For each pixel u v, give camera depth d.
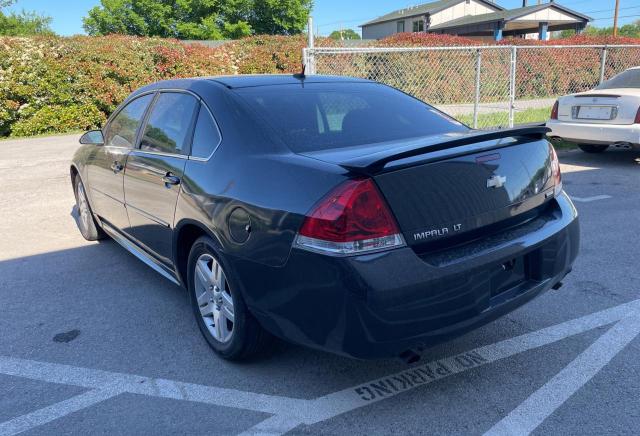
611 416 2.65
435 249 2.59
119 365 3.25
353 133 3.21
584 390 2.87
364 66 11.87
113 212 4.59
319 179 2.53
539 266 3.00
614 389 2.87
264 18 44.66
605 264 4.57
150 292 4.31
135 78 15.64
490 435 2.55
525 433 2.55
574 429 2.57
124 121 4.45
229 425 2.68
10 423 2.73
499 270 2.80
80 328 3.73
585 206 6.34
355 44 18.45
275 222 2.61
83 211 5.55
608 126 8.00
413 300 2.43
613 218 5.84
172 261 3.64
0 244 5.57
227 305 3.12
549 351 3.26
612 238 5.21
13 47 14.42
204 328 3.37
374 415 2.72
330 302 2.43
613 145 8.09
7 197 7.56
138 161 3.93
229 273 2.93
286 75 3.87
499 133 2.87
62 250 5.36
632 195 6.76
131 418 2.75
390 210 2.45
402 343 2.46
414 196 2.51
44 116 14.93
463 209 2.66
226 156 3.07
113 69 15.41
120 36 16.50
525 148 3.06
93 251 5.31
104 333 3.65
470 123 11.96
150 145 3.89
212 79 3.68
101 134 4.86
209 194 3.04
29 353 3.41
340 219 2.39
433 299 2.48
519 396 2.84
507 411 2.72
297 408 2.79
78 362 3.29
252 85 3.52
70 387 3.04
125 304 4.09
